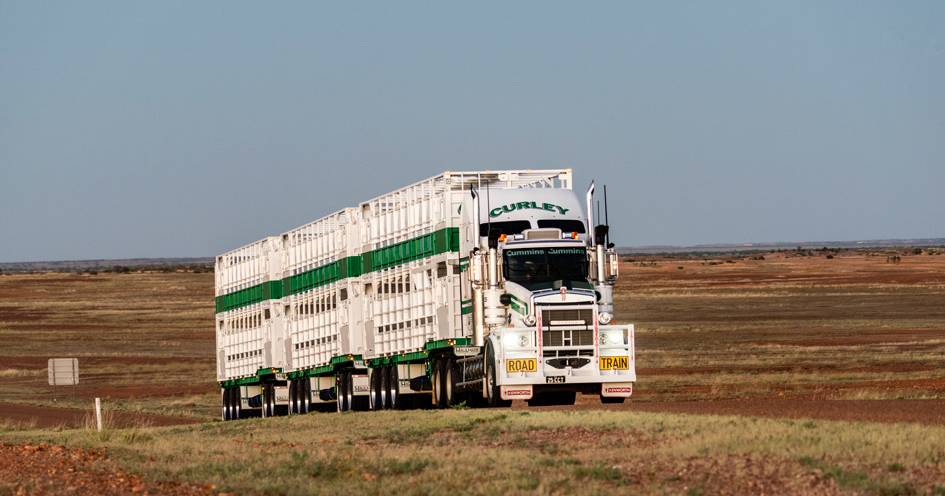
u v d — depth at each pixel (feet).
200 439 168.14
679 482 99.35
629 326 192.85
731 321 593.01
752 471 101.04
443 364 219.41
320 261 269.44
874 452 106.32
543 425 146.82
